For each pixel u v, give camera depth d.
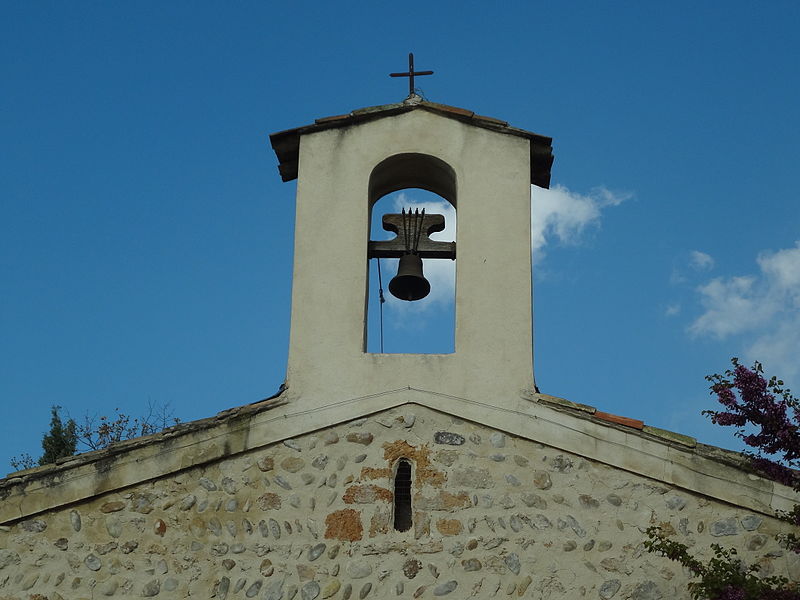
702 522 11.39
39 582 11.12
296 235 12.85
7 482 11.38
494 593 11.16
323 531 11.41
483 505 11.54
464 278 12.62
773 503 11.34
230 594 11.16
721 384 11.52
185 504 11.49
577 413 11.85
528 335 12.32
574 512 11.49
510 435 11.84
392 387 12.05
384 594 11.15
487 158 13.23
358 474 11.67
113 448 11.56
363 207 13.00
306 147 13.32
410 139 13.34
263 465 11.71
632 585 11.17
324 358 12.21
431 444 11.81
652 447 11.65
